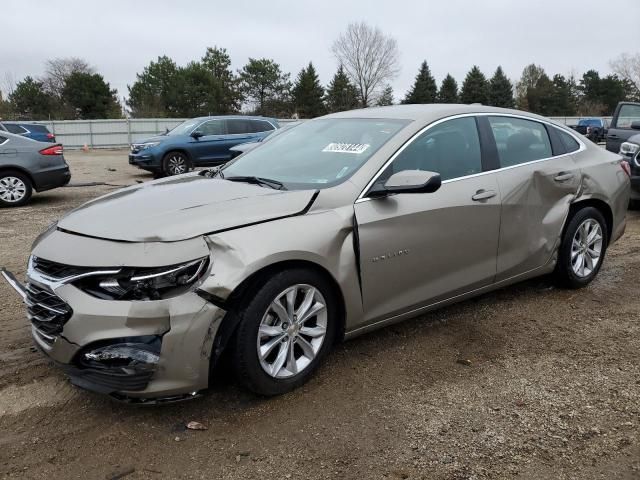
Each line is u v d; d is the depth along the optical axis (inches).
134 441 111.3
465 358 145.6
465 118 162.4
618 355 147.2
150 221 117.8
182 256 109.1
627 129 445.4
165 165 571.5
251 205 124.4
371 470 102.7
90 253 111.3
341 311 133.1
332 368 139.6
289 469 103.0
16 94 2428.6
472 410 121.6
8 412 121.1
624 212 204.2
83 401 125.6
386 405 123.6
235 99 2716.5
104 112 2417.6
